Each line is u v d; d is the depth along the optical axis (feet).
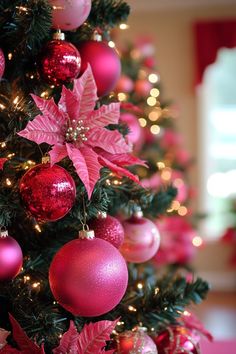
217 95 13.89
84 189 2.52
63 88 2.48
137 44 6.90
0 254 2.45
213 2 13.23
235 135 13.82
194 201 13.58
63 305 2.41
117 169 2.51
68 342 2.45
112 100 3.01
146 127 6.20
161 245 5.82
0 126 2.60
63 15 2.61
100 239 2.45
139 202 2.99
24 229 2.78
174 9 13.39
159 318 2.89
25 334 2.44
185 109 13.60
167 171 6.24
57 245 2.84
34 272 2.76
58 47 2.57
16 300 2.55
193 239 6.76
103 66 2.77
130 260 2.98
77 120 2.50
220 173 13.89
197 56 13.24
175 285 3.13
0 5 2.59
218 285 13.52
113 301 2.38
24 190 2.36
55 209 2.36
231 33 13.17
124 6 2.96
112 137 2.54
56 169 2.37
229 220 13.82
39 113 2.54
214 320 10.35
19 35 2.59
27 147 2.67
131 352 2.68
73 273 2.32
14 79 2.74
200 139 13.60
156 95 6.17
